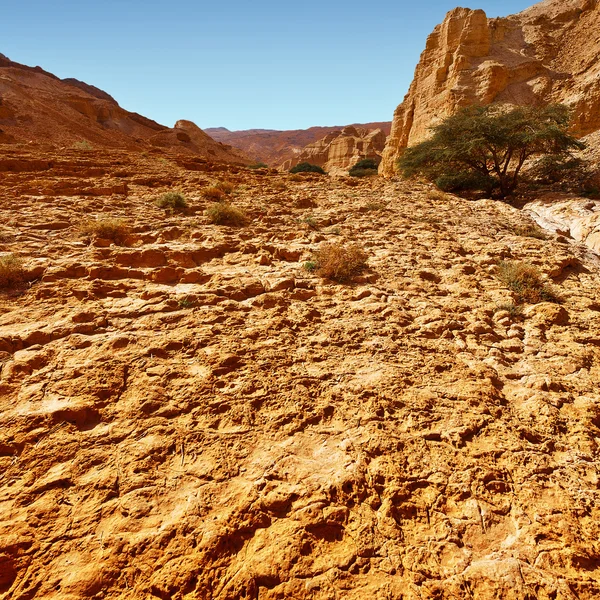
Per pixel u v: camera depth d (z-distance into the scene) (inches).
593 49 1061.1
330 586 84.1
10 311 181.8
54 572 84.9
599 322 211.8
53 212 340.5
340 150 2541.8
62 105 1584.6
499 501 105.5
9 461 110.2
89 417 127.6
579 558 91.4
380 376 154.5
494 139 665.0
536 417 137.1
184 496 103.3
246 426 127.3
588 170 689.0
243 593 83.0
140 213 374.9
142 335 170.2
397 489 106.3
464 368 164.7
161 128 2222.0
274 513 100.0
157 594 82.1
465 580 86.0
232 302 206.1
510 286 249.8
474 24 1194.0
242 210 411.8
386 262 285.1
